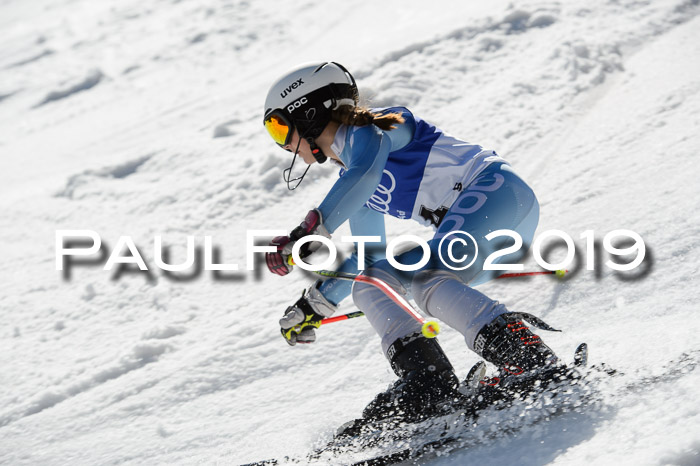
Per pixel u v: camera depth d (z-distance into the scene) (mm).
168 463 7184
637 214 9594
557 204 10711
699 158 10531
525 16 19750
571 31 18062
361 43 24281
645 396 5016
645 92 14078
